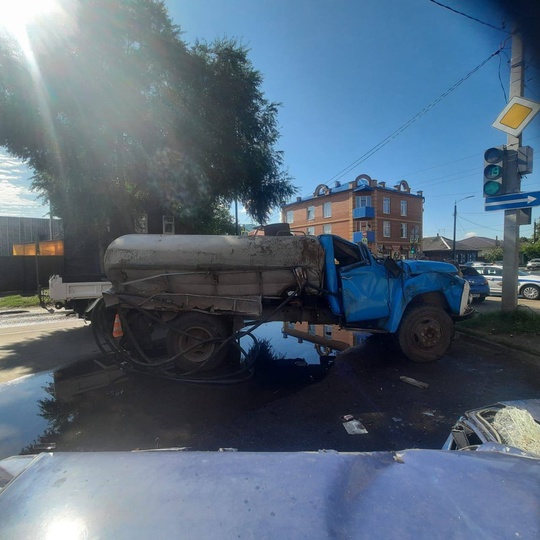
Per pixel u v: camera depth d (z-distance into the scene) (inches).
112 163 434.3
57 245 639.1
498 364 207.3
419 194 1807.3
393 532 32.0
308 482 38.9
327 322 223.1
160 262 199.9
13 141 414.6
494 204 269.1
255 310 202.2
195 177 484.1
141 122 424.2
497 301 571.5
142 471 41.1
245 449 121.6
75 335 315.9
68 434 133.7
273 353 241.6
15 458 57.0
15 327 363.3
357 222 1653.5
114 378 198.1
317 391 171.9
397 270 211.8
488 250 2637.8
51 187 481.1
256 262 201.3
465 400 158.6
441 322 212.5
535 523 34.2
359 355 230.5
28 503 36.0
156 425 140.3
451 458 46.1
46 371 210.7
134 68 408.8
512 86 266.1
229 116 479.2
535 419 87.4
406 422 139.0
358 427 135.1
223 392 174.6
